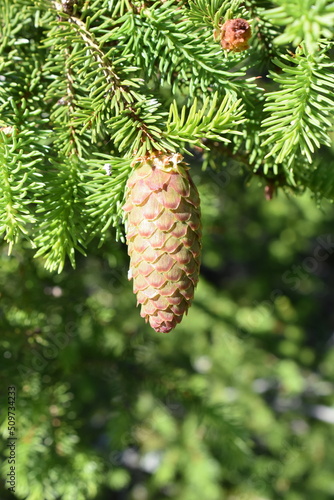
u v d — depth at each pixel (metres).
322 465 1.57
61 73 0.48
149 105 0.44
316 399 1.67
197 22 0.44
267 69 0.48
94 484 0.67
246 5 0.47
